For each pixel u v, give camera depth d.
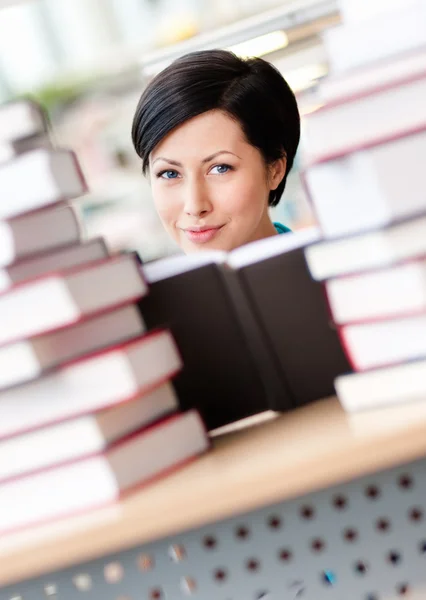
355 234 1.02
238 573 0.97
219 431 1.29
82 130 4.70
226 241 2.04
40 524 1.00
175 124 1.93
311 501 0.96
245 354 1.24
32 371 0.99
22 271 1.04
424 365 1.00
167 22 4.55
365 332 1.04
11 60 4.90
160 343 1.09
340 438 0.93
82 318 1.01
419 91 0.98
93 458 0.98
